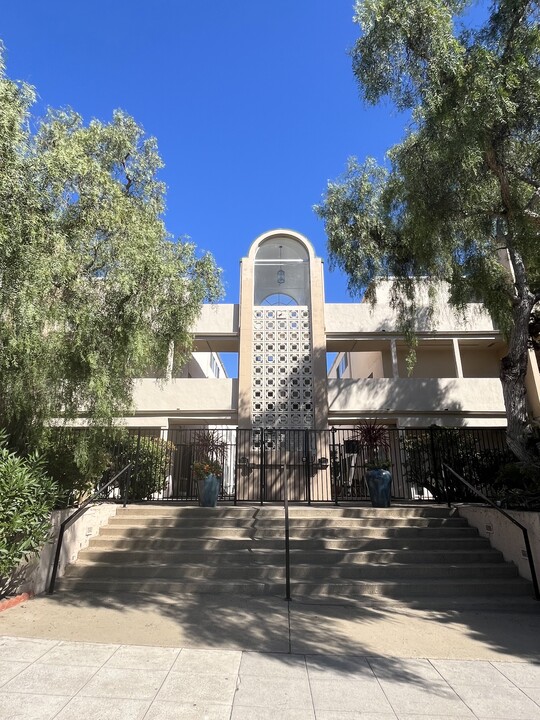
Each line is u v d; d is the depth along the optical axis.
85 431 7.82
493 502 7.79
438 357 18.50
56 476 7.47
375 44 7.94
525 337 9.15
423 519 8.85
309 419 15.48
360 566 7.16
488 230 9.56
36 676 3.78
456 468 11.65
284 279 17.39
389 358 18.38
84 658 4.17
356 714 3.32
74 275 6.31
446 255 10.25
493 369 18.34
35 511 5.70
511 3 7.30
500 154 8.13
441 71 7.42
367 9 7.70
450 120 7.21
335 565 7.25
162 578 6.89
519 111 7.50
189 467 12.16
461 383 16.05
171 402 15.84
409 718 3.29
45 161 5.77
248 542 7.91
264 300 17.22
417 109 7.98
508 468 8.57
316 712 3.34
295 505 10.53
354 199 12.59
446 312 16.86
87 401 7.29
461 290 11.07
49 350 6.23
